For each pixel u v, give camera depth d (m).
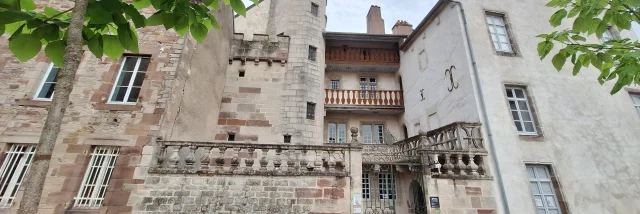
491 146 8.90
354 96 15.20
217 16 11.13
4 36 8.63
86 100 7.87
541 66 10.62
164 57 8.67
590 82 10.76
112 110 7.80
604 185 8.98
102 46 3.05
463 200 8.12
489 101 9.56
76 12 2.79
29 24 2.72
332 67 16.16
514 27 11.29
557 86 10.36
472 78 9.99
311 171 7.67
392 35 15.62
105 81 8.20
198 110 9.66
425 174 8.32
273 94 12.59
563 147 9.32
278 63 13.22
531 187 8.70
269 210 7.19
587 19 4.16
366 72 16.80
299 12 14.57
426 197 8.04
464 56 10.52
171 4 3.04
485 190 8.35
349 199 7.45
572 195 8.68
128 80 8.43
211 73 10.80
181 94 8.66
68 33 2.73
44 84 8.25
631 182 9.16
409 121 14.50
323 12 15.55
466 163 9.20
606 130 9.90
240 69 12.85
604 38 12.23
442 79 11.89
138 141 7.54
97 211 6.77
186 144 7.66
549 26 11.59
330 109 14.91
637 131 10.16
